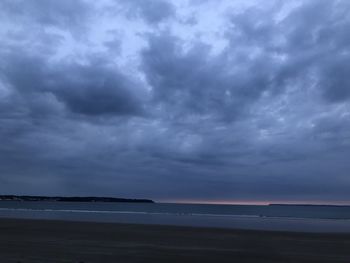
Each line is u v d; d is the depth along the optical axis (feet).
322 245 67.97
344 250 61.98
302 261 51.75
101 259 49.80
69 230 90.38
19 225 104.27
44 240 69.56
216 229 96.53
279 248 63.77
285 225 134.62
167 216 212.64
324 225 137.18
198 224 133.08
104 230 90.99
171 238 75.66
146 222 141.08
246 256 55.26
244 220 173.99
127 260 49.75
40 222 116.06
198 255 55.36
